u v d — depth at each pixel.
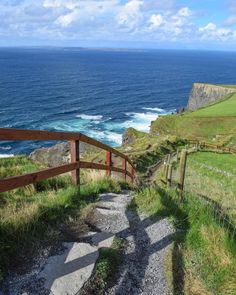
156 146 44.50
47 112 97.31
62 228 6.37
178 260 5.68
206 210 7.09
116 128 86.25
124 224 7.03
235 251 5.41
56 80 168.50
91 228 6.71
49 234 5.91
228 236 5.71
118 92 144.38
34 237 5.72
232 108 85.81
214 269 5.29
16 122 84.31
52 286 4.73
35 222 6.00
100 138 76.88
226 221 6.62
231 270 5.10
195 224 6.63
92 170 12.28
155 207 7.90
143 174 31.08
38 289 4.64
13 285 4.64
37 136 6.34
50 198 7.59
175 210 7.48
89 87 152.25
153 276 5.33
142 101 129.38
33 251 5.41
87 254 5.50
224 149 44.94
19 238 5.55
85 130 82.56
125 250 6.00
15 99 112.19
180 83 191.00
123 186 10.95
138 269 5.48
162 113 110.50
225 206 8.10
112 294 4.87
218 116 75.62
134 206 8.17
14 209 6.42
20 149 65.25
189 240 6.20
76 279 4.92
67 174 10.61
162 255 5.90
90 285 4.89
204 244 5.92
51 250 5.51
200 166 28.23
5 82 151.25
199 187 13.25
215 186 14.98
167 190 8.98
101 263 5.29
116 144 73.44
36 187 9.00
